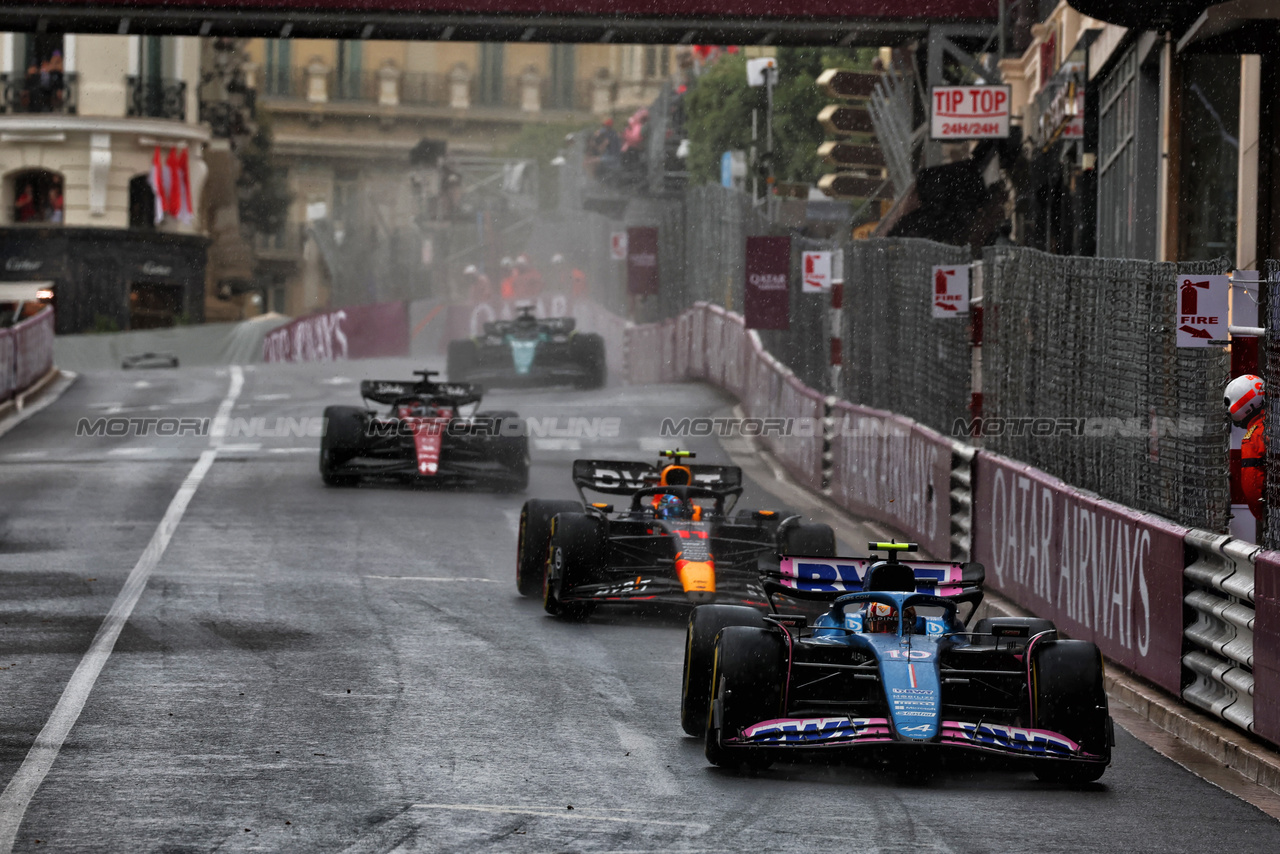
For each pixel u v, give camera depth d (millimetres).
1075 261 46344
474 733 31391
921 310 67000
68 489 77938
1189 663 35969
